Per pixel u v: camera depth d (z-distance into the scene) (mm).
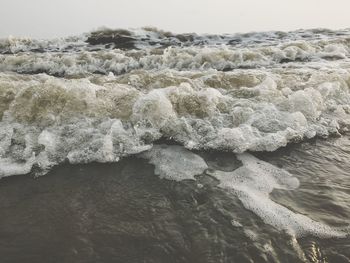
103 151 3824
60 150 3867
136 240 2645
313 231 2785
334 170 3869
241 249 2559
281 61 9609
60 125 4250
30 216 2889
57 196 3176
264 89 5605
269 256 2498
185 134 4336
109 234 2703
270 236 2711
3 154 3770
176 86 5551
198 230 2764
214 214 2971
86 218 2887
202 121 4602
